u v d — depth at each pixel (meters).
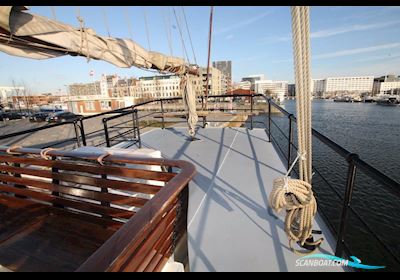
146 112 28.16
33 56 1.81
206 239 1.76
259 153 3.78
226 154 3.79
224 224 1.94
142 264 0.92
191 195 2.44
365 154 19.22
